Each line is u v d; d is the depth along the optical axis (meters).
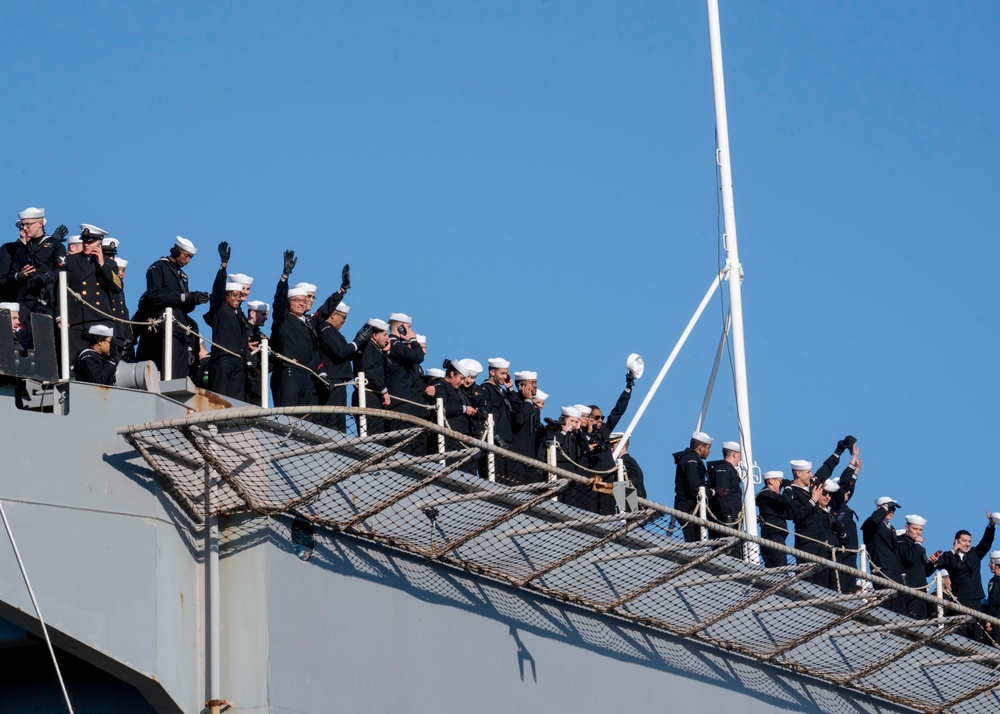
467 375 104.81
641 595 106.44
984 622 128.38
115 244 94.19
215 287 93.81
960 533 132.12
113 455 84.88
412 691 94.12
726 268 130.00
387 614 94.12
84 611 82.19
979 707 129.50
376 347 101.19
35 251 89.56
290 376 95.19
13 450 82.25
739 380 127.75
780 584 107.06
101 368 86.12
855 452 123.62
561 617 104.06
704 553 104.19
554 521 102.56
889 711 124.50
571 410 109.06
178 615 86.31
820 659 118.12
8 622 84.38
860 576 109.19
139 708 87.31
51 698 88.06
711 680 111.94
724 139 134.00
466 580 99.25
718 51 136.12
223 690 87.25
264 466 89.50
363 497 93.62
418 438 100.25
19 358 83.38
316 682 89.25
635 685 107.00
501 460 105.50
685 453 114.38
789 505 118.81
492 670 98.88
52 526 82.38
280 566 89.19
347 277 99.50
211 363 93.94
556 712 101.81
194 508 88.56
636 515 95.12
